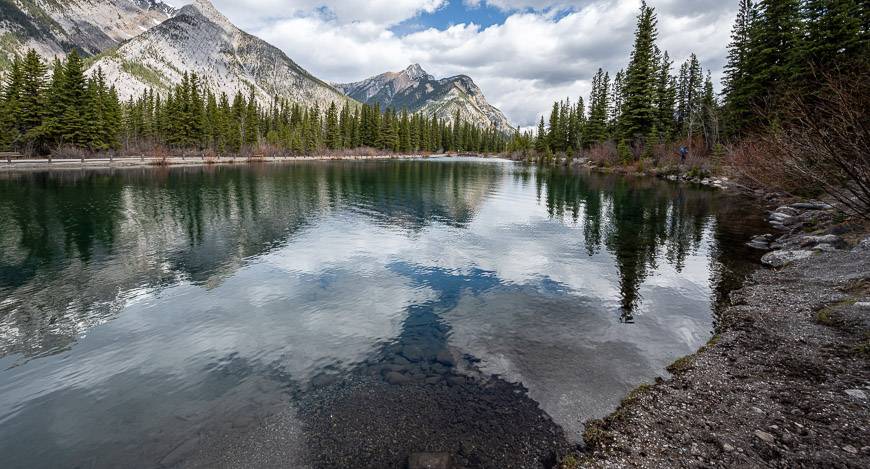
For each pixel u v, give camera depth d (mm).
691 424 5863
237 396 6910
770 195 30266
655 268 14539
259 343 8930
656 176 52500
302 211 26125
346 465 5242
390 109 135250
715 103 60344
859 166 7828
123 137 81500
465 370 7688
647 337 9086
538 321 10039
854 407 5875
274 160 91438
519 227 22094
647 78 59000
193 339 9148
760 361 7551
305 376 7551
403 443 5641
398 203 30406
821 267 12664
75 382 7445
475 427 5977
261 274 13852
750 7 46094
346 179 48000
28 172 44969
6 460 5477
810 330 8586
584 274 13945
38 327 9742
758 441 5371
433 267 14805
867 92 7594
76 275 13484
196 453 5531
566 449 5484
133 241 17875
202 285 12742
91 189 32656
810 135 8758
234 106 102250
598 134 81500
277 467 5223
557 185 43406
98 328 9719
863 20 30453
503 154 157000
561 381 7266
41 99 61781
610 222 23281
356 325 9852
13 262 14781
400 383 7250
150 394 7016
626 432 5777
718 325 9648
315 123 118312
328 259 15742
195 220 22484
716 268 14352
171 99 85000
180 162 70125
